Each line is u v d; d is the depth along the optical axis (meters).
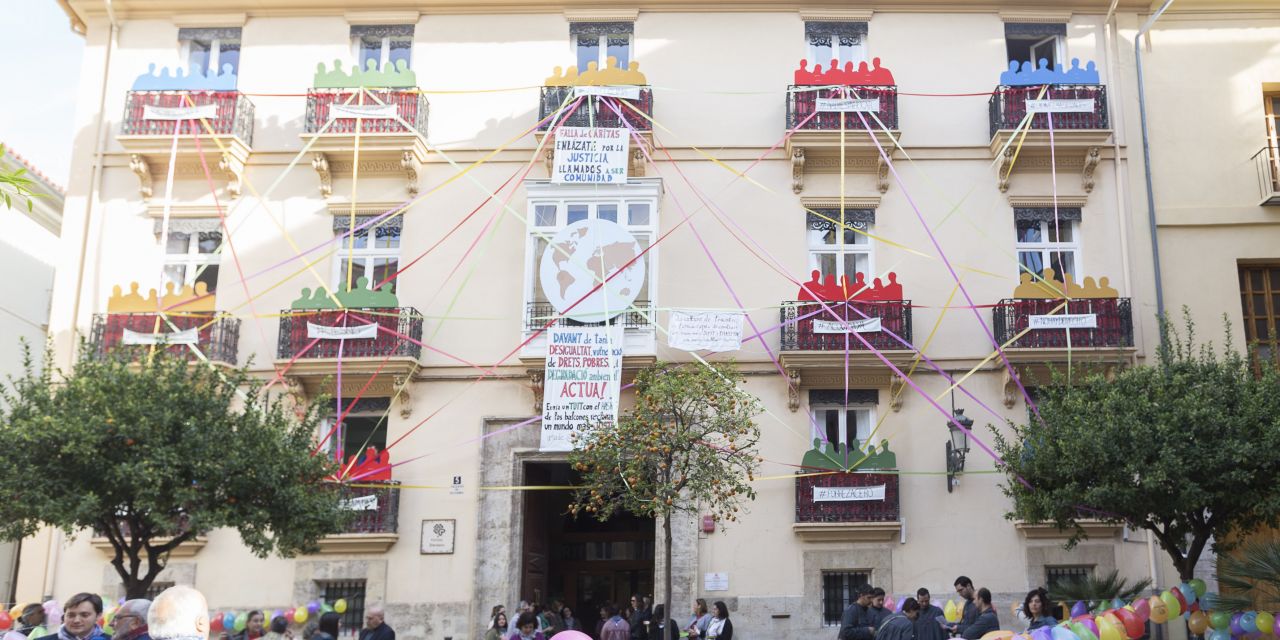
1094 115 18.70
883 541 17.42
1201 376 14.23
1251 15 19.56
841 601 17.45
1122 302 17.91
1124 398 13.90
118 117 19.67
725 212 18.88
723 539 17.47
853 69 19.17
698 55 19.58
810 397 18.19
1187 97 19.23
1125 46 19.48
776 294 18.52
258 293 18.81
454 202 19.11
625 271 18.11
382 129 18.92
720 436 17.45
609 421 16.11
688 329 17.83
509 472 17.97
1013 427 15.71
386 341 18.11
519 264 18.75
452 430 18.16
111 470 12.71
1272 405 13.37
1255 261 18.64
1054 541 17.41
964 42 19.55
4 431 12.66
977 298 18.44
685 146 19.12
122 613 6.32
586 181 18.34
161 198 19.23
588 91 18.83
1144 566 17.22
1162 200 18.78
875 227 18.83
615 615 17.02
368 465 17.50
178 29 20.09
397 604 17.47
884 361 17.64
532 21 19.89
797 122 18.81
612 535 21.11
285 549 14.05
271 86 19.77
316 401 14.99
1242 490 13.19
